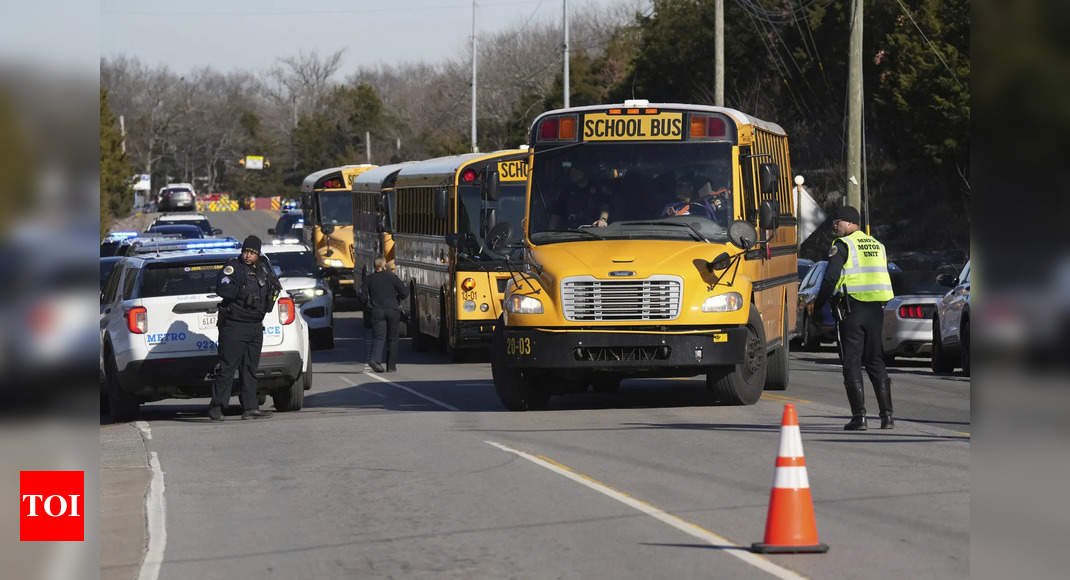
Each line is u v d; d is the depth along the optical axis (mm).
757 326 53688
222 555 28391
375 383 70562
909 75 141625
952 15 138500
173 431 49906
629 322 50219
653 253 51094
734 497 33656
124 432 49906
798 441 27547
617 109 53906
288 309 54875
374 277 77875
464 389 66375
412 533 30141
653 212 52812
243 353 52625
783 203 64500
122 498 35250
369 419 52719
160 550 28906
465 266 81438
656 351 50531
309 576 26312
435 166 90000
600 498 33781
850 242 46312
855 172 95812
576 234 52719
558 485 35844
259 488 36719
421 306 93625
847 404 55688
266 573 26688
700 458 40062
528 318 50844
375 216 114500
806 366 80438
